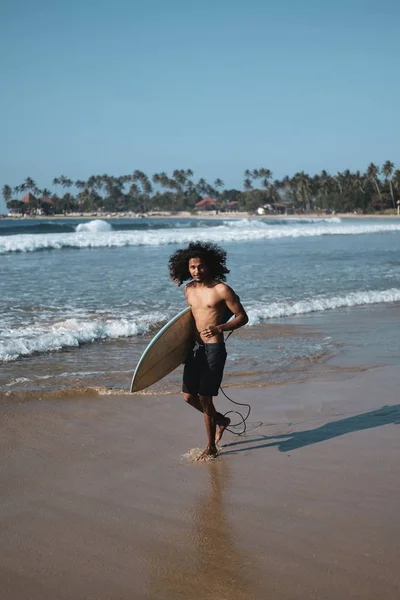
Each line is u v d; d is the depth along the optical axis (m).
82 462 4.58
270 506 3.82
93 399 6.21
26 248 27.73
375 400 6.29
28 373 7.20
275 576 3.02
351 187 160.88
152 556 3.23
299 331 10.13
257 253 25.59
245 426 5.48
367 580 2.96
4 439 5.03
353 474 4.32
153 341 4.79
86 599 2.85
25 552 3.27
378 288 15.17
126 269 19.19
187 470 4.45
